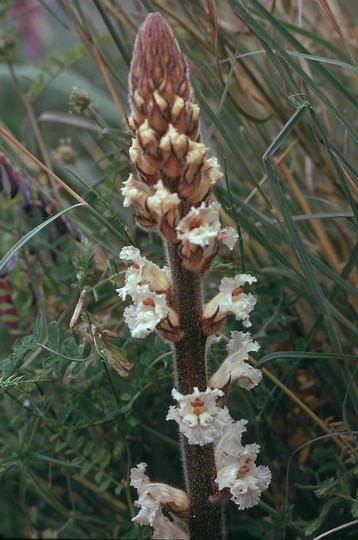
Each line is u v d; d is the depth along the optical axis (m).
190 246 0.46
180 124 0.45
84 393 0.61
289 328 0.65
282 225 0.61
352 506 0.54
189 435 0.46
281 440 0.62
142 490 0.49
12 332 0.66
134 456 0.63
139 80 0.45
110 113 0.82
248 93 0.67
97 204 0.66
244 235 0.66
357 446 0.58
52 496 0.61
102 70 0.68
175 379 0.48
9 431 0.67
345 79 0.70
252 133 0.69
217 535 0.49
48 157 0.70
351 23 0.72
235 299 0.47
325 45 0.63
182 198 0.46
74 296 0.65
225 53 0.66
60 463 0.59
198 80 0.67
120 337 0.65
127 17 0.69
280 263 0.63
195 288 0.47
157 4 0.67
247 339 0.49
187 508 0.49
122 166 0.67
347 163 0.55
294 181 0.67
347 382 0.56
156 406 0.64
